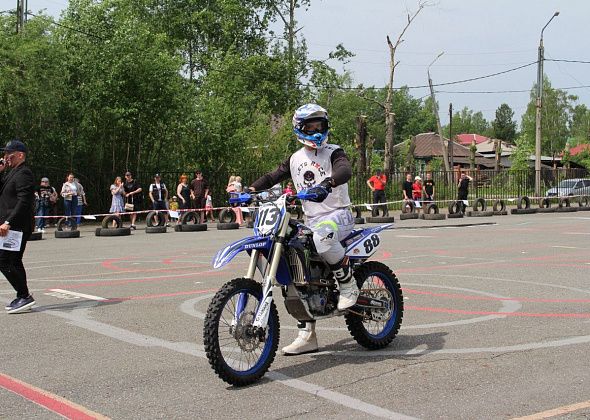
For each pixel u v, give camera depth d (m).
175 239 20.19
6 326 7.86
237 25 46.19
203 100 33.50
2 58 25.19
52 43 27.17
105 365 6.19
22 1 27.62
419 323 7.81
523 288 10.26
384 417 4.76
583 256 14.36
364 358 6.34
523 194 40.12
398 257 14.40
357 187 34.09
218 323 5.38
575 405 4.94
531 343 6.81
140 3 42.81
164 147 31.95
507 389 5.34
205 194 27.72
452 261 13.66
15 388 5.55
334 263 5.98
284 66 43.88
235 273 12.25
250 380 5.53
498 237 19.23
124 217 28.98
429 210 29.16
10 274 8.49
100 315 8.41
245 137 34.28
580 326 7.59
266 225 5.63
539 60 39.56
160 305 9.05
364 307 6.40
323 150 6.15
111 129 29.20
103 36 29.11
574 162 62.38
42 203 22.66
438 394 5.25
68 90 28.02
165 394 5.36
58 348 6.83
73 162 28.30
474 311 8.49
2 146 26.02
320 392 5.35
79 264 13.88
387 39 44.81
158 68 29.44
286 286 5.84
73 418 4.85
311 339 6.54
